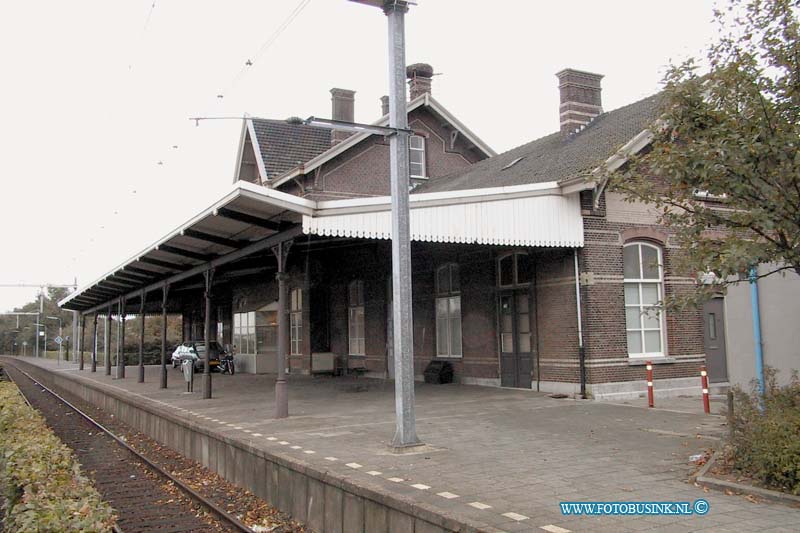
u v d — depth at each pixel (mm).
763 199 7074
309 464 8188
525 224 14477
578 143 17672
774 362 9055
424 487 7047
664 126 8398
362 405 14891
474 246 18188
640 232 15828
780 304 9227
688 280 16359
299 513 8242
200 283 29266
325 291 25688
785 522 5742
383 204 12828
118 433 16766
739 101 7441
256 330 29953
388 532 6535
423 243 17500
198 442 12086
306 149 25000
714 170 7102
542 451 9000
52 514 5270
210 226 14375
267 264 22172
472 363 18391
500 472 7762
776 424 6832
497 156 23375
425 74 25250
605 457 8547
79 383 28062
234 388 20781
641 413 12523
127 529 8266
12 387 17188
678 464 8086
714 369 16688
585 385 14859
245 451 9945
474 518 5930
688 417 11898
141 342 25203
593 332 14906
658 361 15578
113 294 30906
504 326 17391
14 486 7004
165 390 20906
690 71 7820
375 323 22859
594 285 15102
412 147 24594
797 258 6879
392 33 9633
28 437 8852
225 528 8242
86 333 84750
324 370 25188
